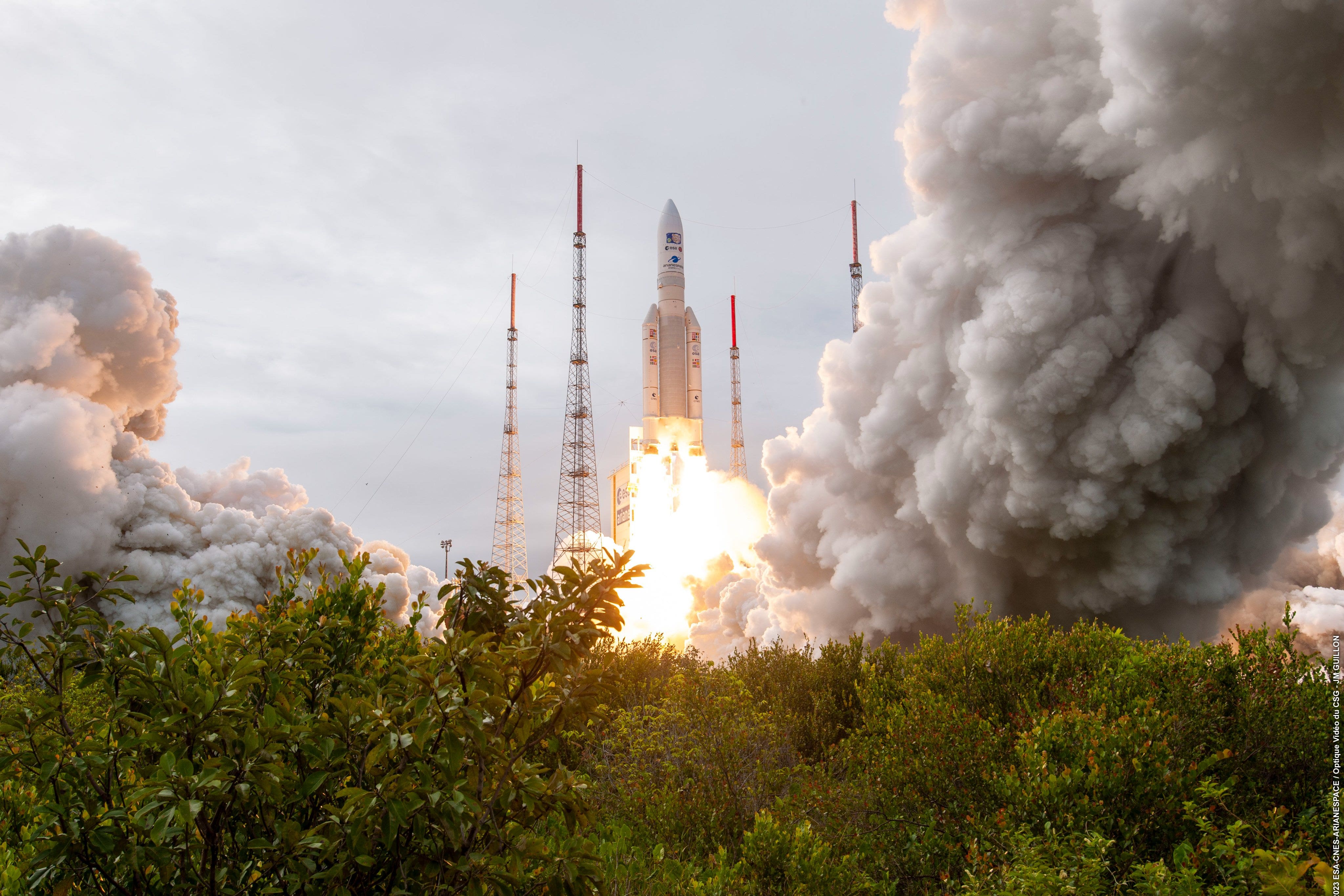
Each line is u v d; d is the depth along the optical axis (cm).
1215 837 664
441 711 455
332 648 607
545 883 523
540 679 543
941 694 1076
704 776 995
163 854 441
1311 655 908
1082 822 680
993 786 808
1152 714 818
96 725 513
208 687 477
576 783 516
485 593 586
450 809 435
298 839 442
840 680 1462
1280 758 814
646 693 1359
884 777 932
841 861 787
